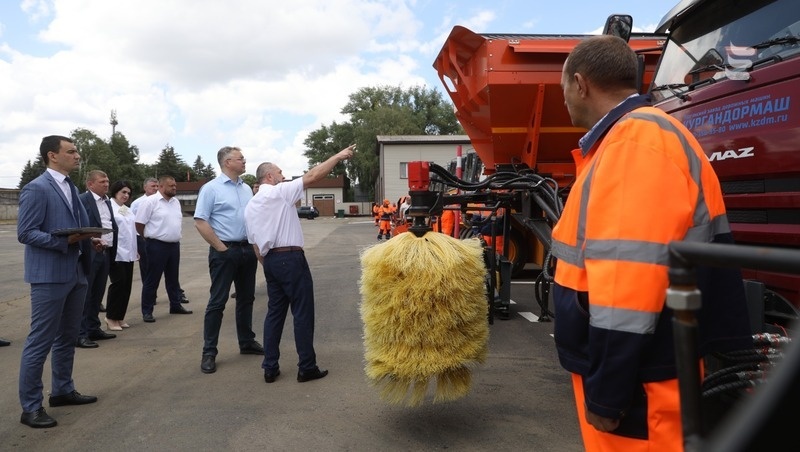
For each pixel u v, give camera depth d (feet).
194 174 386.93
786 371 2.81
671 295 3.66
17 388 14.98
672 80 13.04
